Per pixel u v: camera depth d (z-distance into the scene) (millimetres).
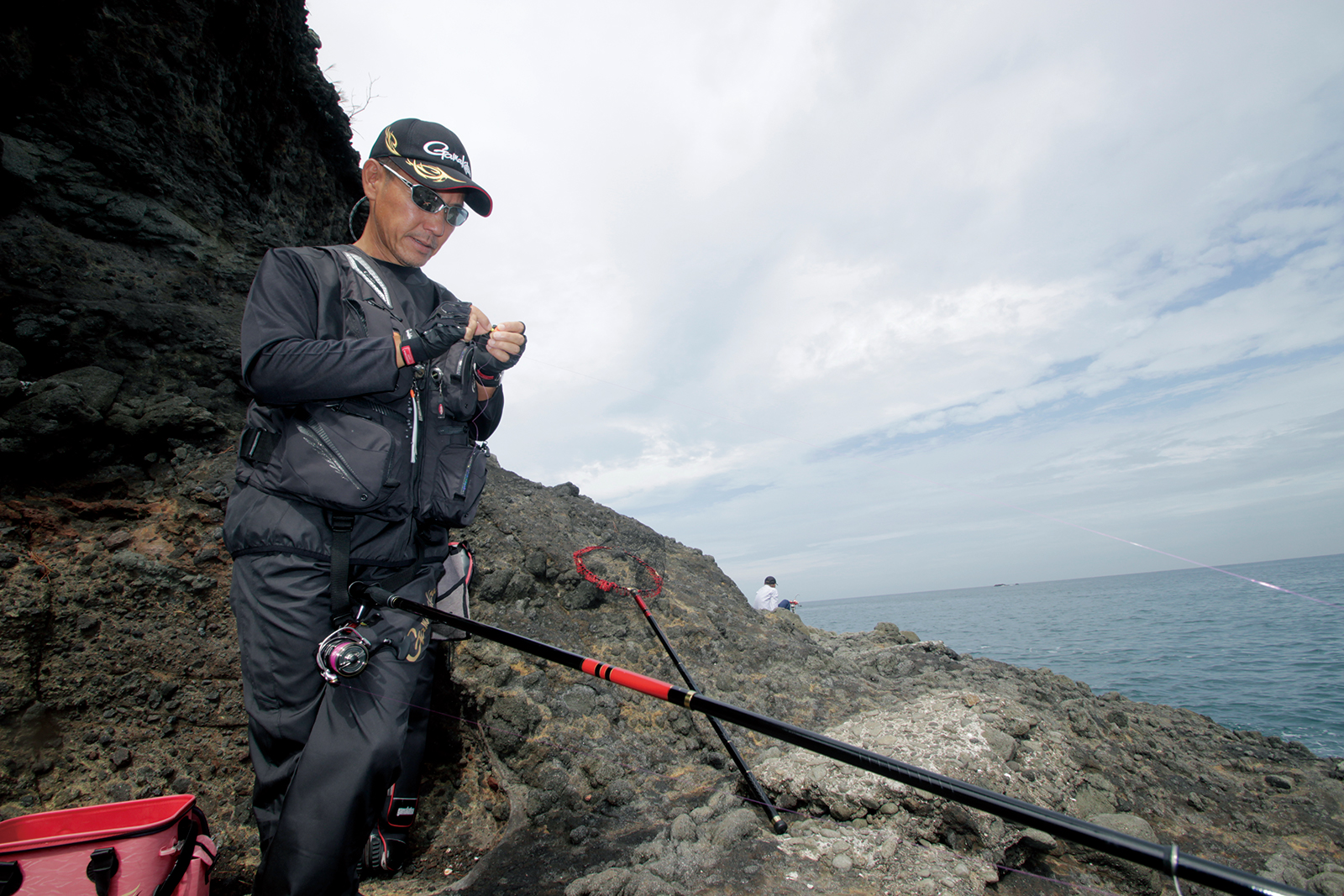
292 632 1699
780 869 2252
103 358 3918
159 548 3283
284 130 7137
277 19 6688
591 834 2596
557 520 5035
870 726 3045
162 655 2924
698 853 2342
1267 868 2545
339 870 1541
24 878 1499
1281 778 3209
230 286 5207
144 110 5238
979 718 2920
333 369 1689
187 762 2695
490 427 2393
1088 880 2391
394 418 1934
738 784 2920
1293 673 16172
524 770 2877
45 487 3334
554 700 3270
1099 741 3342
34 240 4215
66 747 2533
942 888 2129
